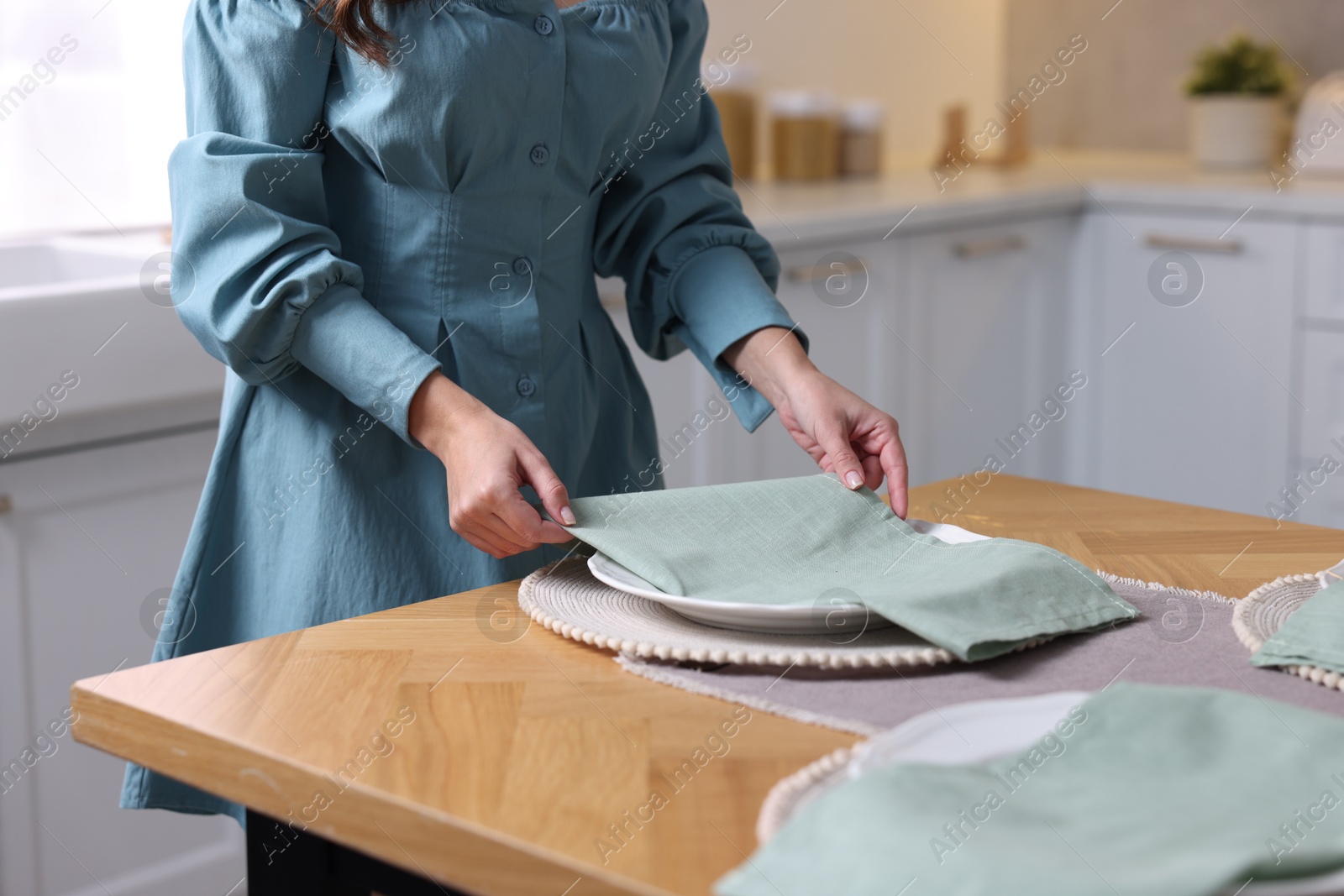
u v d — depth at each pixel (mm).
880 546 769
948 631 615
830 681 621
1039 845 421
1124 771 480
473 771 534
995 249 2518
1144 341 2682
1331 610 660
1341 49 2848
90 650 1497
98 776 1520
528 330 1009
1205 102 2859
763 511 783
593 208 1085
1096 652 655
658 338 1137
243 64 904
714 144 1166
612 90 1017
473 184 964
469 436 812
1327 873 415
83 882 1518
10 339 1336
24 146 1776
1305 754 487
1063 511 975
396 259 978
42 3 1770
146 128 1898
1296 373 2477
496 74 932
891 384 2391
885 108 2975
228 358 891
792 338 1022
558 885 462
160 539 1551
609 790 514
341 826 530
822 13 2760
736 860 458
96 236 1859
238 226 876
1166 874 394
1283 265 2453
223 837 1644
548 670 652
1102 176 2781
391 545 980
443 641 700
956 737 518
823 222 2129
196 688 631
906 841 419
